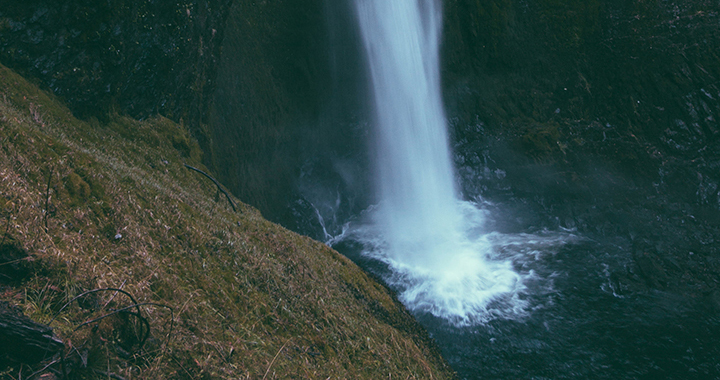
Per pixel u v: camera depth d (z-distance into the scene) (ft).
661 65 84.38
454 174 79.05
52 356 9.35
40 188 14.44
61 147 17.75
